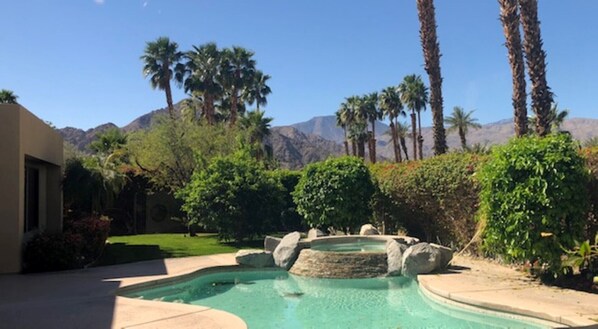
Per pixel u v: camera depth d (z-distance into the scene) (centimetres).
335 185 1619
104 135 2941
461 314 800
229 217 1703
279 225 2022
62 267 1130
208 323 668
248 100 4412
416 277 1060
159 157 2308
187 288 1053
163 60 3822
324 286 1058
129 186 2322
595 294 801
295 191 1797
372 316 802
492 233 947
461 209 1259
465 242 1280
